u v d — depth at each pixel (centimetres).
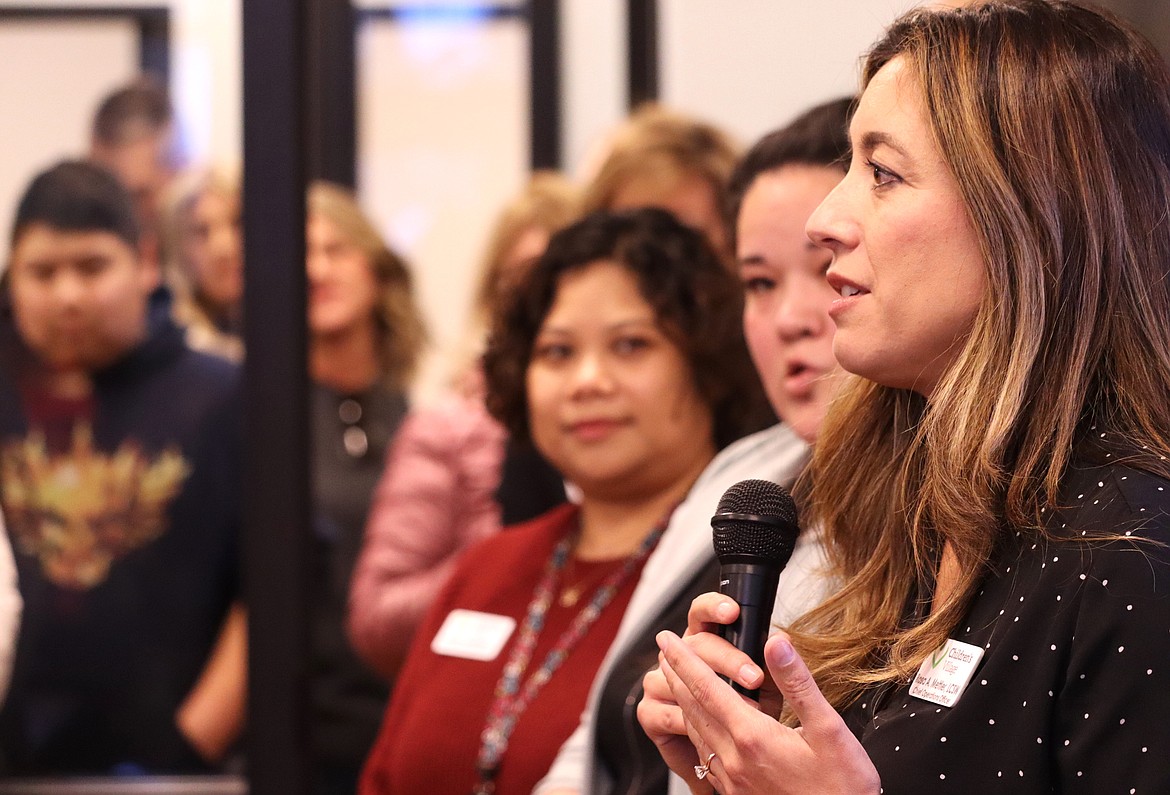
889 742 130
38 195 322
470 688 242
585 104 503
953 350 138
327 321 428
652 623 208
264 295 294
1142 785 112
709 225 338
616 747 203
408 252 509
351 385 429
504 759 231
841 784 119
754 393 250
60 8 346
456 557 364
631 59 485
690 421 246
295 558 294
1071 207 131
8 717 296
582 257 249
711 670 129
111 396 307
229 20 347
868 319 139
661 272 245
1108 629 117
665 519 243
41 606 300
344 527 401
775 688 149
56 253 314
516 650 244
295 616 293
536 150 505
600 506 251
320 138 506
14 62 343
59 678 298
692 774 147
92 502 304
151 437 306
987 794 122
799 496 183
